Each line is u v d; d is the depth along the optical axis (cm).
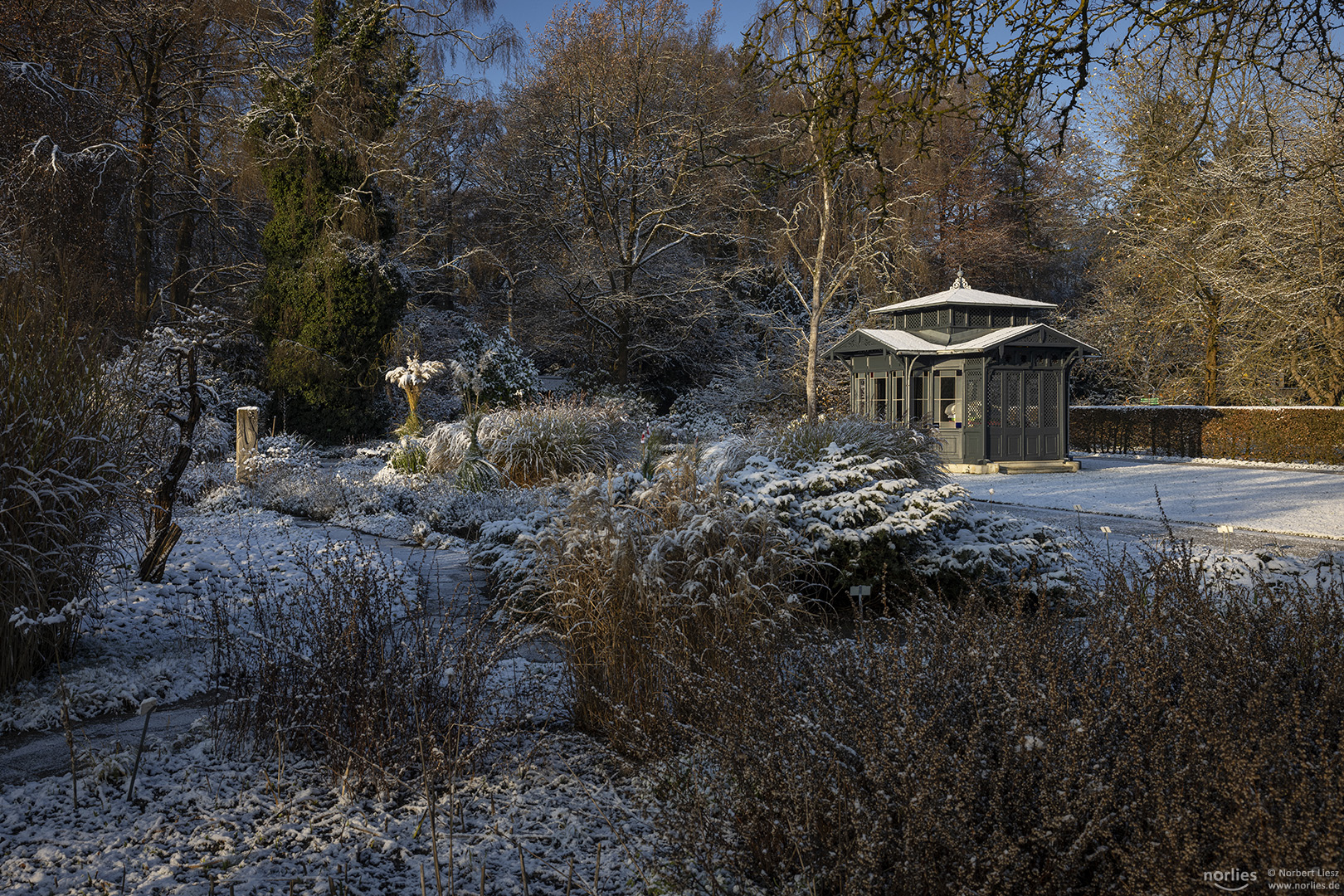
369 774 315
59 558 424
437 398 2591
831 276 2780
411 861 267
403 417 2425
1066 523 1055
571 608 393
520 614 464
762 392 2641
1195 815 194
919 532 593
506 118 2789
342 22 2269
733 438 816
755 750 254
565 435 1260
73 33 1747
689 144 2594
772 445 774
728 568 418
